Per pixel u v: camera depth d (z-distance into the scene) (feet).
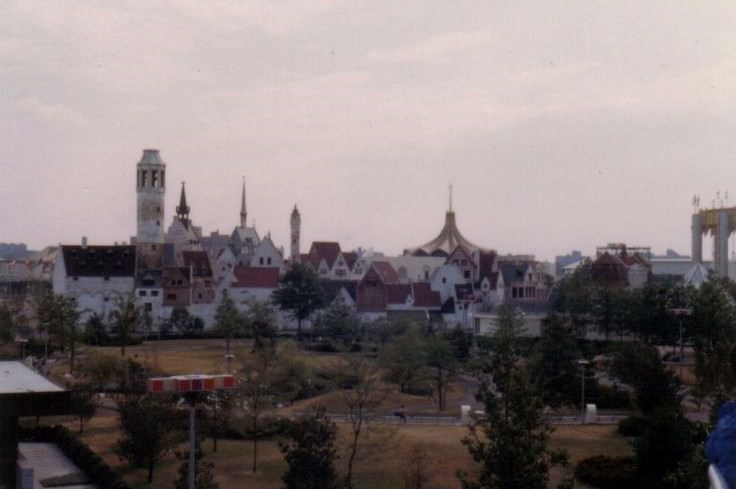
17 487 194.18
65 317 513.86
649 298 512.22
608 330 549.13
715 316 442.91
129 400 286.66
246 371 358.02
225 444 304.09
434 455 275.59
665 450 237.45
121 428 284.61
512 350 217.56
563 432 317.63
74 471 275.39
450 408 390.83
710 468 58.03
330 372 395.34
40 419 347.77
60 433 316.81
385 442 272.10
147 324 644.69
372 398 344.08
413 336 442.91
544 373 349.20
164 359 500.74
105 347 563.07
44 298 557.33
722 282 571.28
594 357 486.38
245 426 309.42
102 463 266.57
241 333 621.72
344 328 588.09
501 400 204.33
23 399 191.42
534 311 645.51
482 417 244.83
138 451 262.47
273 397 335.26
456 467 264.52
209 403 298.15
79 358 499.92
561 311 614.34
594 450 288.92
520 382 203.51
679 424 240.53
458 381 476.13
